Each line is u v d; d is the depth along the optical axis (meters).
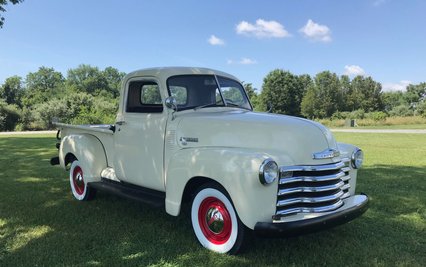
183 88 4.49
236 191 3.32
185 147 4.08
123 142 4.94
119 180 5.16
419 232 4.46
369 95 73.81
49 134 22.83
